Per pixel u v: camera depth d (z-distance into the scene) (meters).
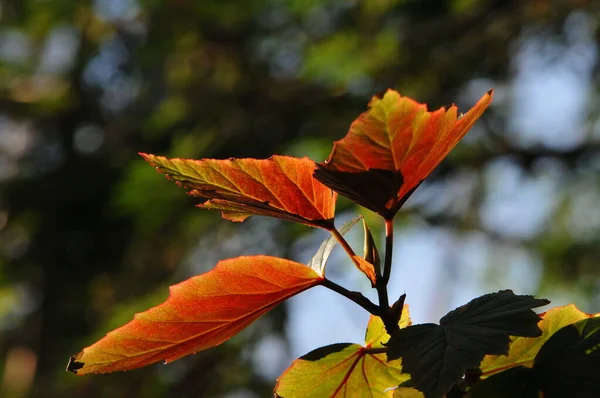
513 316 0.72
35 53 7.54
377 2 5.29
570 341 0.76
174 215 4.80
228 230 4.85
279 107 5.55
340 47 5.10
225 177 0.83
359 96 5.24
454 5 5.45
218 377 4.35
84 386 4.62
